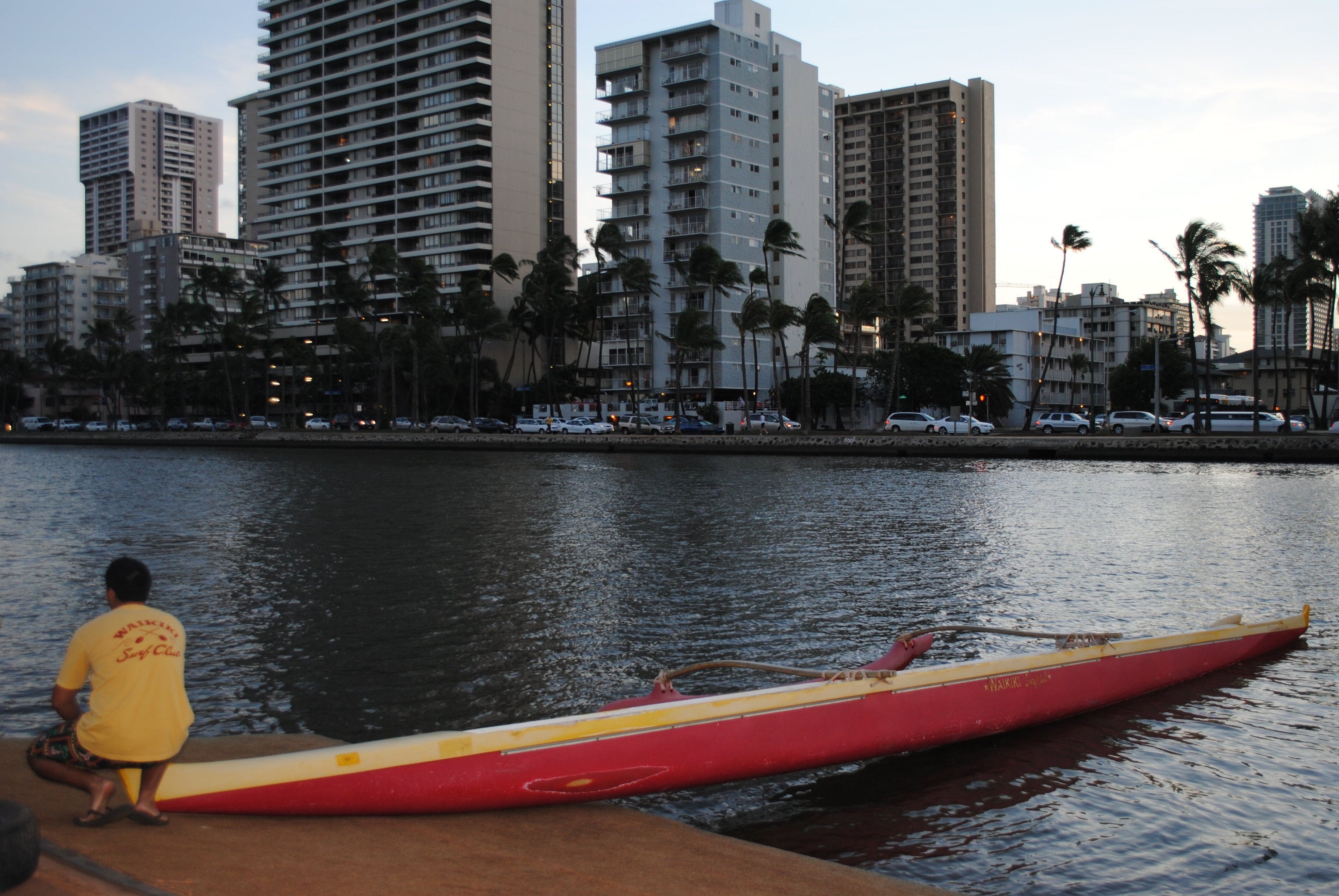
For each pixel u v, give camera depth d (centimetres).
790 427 8681
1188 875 614
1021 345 12056
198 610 1437
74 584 1711
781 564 1839
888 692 753
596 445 7094
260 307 11988
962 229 16762
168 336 12875
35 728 903
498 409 11256
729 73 10688
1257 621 1327
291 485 4109
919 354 10050
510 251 13212
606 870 529
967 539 2194
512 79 13262
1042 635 930
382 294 13888
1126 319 16588
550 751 612
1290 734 861
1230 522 2488
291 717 938
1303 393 13212
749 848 581
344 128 14312
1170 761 802
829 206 11962
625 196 11381
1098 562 1855
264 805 561
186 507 3105
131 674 508
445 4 13112
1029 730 869
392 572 1766
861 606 1442
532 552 2017
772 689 710
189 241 18288
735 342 10644
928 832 676
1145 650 961
